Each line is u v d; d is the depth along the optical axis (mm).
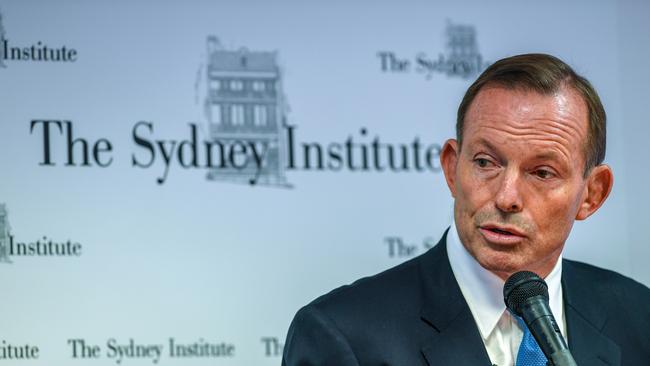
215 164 9234
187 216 9125
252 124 9344
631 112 9938
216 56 9367
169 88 9258
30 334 8781
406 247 9477
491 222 5820
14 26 9109
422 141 9617
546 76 5871
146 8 9312
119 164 9086
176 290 9039
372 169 9500
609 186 6352
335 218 9375
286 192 9320
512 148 5766
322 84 9500
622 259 9734
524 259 5906
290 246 9273
